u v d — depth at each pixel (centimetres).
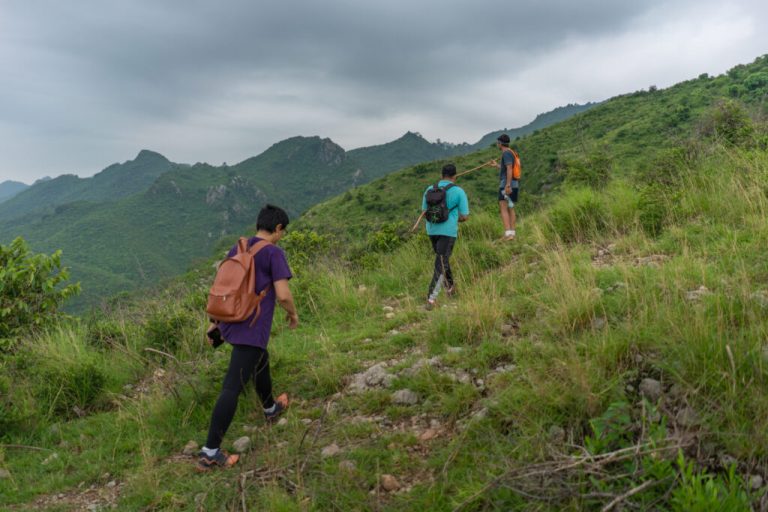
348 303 671
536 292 497
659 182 801
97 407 475
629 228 670
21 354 542
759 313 322
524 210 1076
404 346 473
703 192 698
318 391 421
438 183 608
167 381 462
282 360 486
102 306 741
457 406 336
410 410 356
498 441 289
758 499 207
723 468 229
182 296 754
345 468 299
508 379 341
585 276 478
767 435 231
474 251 742
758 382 262
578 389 291
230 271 346
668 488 222
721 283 384
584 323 389
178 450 371
